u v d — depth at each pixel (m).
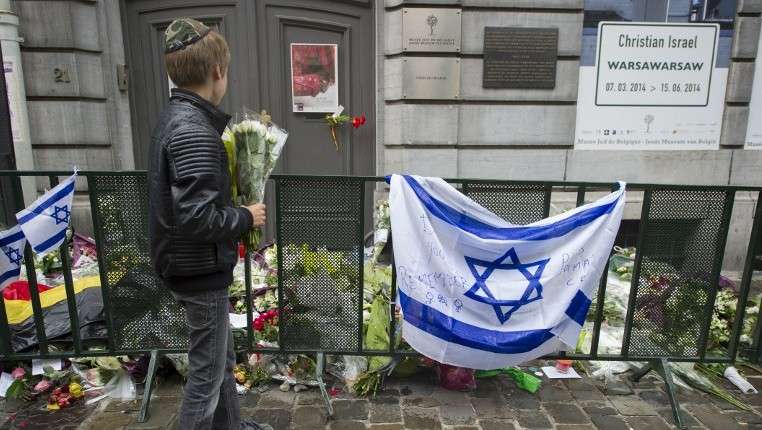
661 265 2.92
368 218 5.57
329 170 5.47
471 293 2.71
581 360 3.17
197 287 1.89
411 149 5.18
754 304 3.93
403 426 2.68
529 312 2.74
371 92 5.39
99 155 4.97
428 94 5.06
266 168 2.19
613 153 5.39
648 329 2.99
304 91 5.32
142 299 2.83
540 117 5.25
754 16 5.25
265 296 3.65
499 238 2.71
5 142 3.75
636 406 2.92
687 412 2.88
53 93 4.71
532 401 2.95
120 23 5.00
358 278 2.90
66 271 2.75
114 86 5.01
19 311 3.18
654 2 5.16
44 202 2.53
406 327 2.75
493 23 5.03
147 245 2.78
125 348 2.87
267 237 5.41
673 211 2.85
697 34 5.26
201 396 2.00
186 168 1.68
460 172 5.26
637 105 5.34
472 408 2.86
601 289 2.94
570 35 5.12
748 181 5.57
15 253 2.62
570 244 2.74
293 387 3.02
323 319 2.96
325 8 5.19
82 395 2.87
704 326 3.01
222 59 1.83
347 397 2.94
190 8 5.10
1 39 4.28
